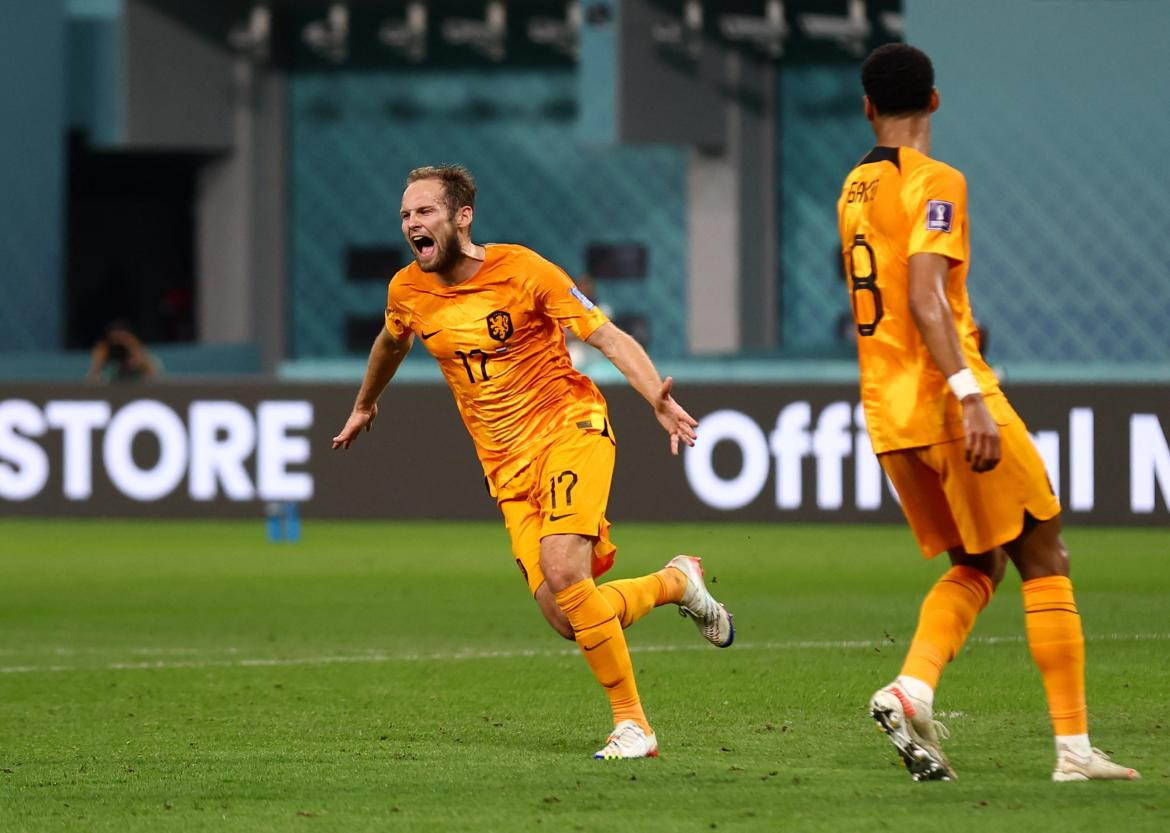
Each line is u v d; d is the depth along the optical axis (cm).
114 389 6138
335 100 10419
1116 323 7500
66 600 4159
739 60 9481
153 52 9700
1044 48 7512
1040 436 5519
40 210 9525
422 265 2209
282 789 2014
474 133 10319
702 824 1798
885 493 5706
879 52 2070
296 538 5619
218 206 10219
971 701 2581
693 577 2378
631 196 10156
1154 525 5459
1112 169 7475
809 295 9781
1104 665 2928
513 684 2847
